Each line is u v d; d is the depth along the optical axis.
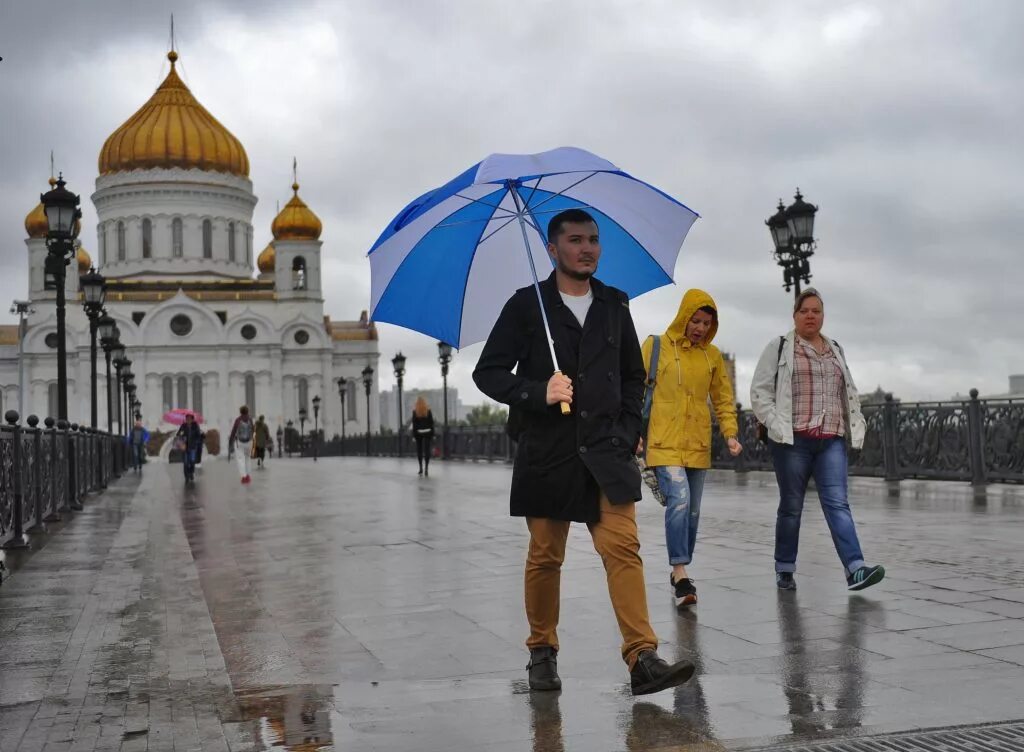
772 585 7.28
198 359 102.12
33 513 12.65
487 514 13.76
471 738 4.08
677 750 3.81
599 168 4.67
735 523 11.34
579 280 4.77
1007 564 7.80
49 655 5.71
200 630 6.39
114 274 105.62
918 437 16.89
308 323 106.19
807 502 14.06
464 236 5.10
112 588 8.06
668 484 6.80
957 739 3.82
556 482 4.61
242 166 109.25
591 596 7.07
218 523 13.73
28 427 12.39
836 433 7.05
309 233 106.81
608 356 4.65
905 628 5.73
